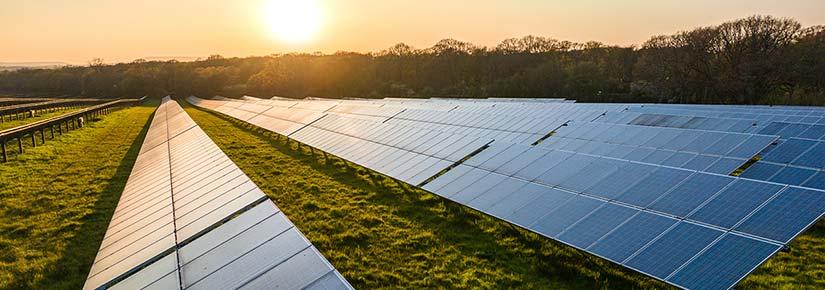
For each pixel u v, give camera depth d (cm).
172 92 15825
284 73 13450
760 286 1053
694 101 6431
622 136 1984
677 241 898
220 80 16012
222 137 4009
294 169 2456
